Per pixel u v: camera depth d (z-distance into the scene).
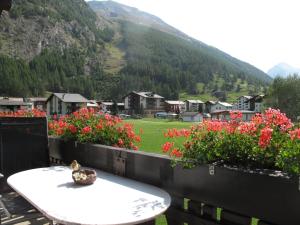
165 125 50.53
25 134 4.73
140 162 3.47
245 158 2.75
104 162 4.07
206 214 2.82
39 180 3.57
